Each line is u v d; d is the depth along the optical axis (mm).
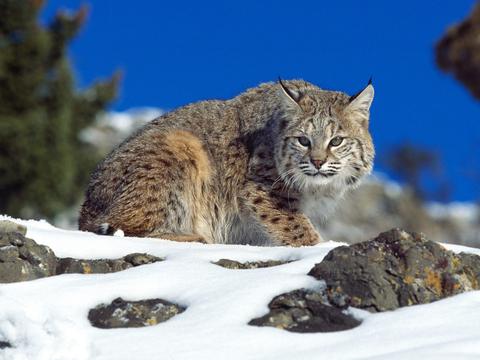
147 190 14320
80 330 8523
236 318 8891
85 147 46125
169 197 14438
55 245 10797
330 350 8094
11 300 8875
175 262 10289
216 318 8891
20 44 43531
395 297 9188
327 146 14719
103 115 45875
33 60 43656
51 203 43094
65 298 9336
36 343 8359
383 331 8523
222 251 10852
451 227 41031
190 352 8172
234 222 15242
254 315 8945
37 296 9367
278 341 8406
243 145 15109
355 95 15016
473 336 8156
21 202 43000
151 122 15555
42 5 43781
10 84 43562
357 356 7938
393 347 8070
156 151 14547
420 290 9266
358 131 15125
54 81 44375
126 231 14273
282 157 14836
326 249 10766
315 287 9297
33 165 42625
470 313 8742
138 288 9523
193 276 9758
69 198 43969
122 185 14438
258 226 15055
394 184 43344
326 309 8984
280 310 9000
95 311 9234
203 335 8531
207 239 14953
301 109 14859
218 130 15188
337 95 15453
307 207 15266
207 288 9461
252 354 8117
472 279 9664
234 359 8023
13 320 8578
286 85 15633
